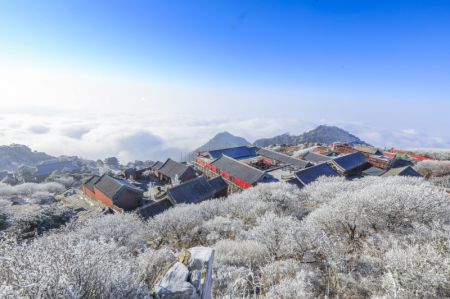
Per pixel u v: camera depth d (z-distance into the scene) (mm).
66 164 95062
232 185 48156
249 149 70312
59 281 4551
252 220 21266
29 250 5527
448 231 10789
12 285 4531
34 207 39062
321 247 11219
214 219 21062
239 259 11445
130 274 5855
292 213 22047
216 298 7664
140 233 19953
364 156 54812
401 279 7516
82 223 23469
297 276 8703
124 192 39875
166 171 57219
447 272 7109
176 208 25438
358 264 10383
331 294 8594
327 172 46062
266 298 7969
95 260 5438
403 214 13375
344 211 14078
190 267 6168
